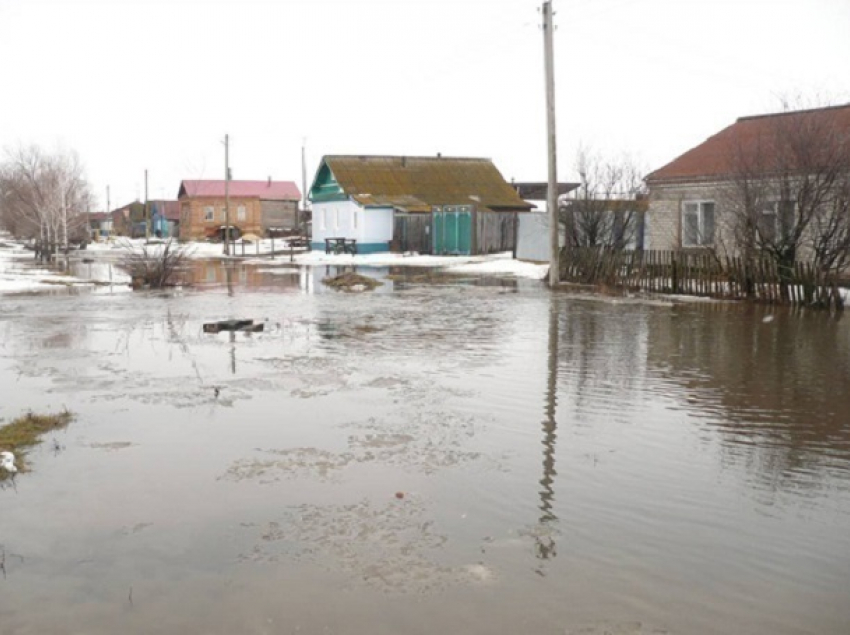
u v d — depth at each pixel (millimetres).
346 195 44875
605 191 32938
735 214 21641
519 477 6406
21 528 5422
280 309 18375
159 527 5438
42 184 53625
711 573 4750
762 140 22797
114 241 69875
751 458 6922
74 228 58594
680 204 26281
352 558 4961
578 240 29031
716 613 4297
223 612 4324
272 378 10188
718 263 20422
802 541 5199
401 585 4609
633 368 10875
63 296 22078
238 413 8406
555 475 6461
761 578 4688
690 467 6672
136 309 18516
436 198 46562
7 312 17875
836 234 19609
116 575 4750
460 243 40469
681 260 21562
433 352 12203
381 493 6059
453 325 15367
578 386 9742
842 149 18953
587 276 25281
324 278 28812
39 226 53719
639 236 29641
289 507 5789
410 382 9961
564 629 4141
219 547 5121
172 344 13047
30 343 13188
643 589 4551
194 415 8320
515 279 27406
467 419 8172
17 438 7383
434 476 6430
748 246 19719
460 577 4703
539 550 5059
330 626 4176
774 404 8836
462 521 5527
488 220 40469
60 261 41719
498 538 5242
